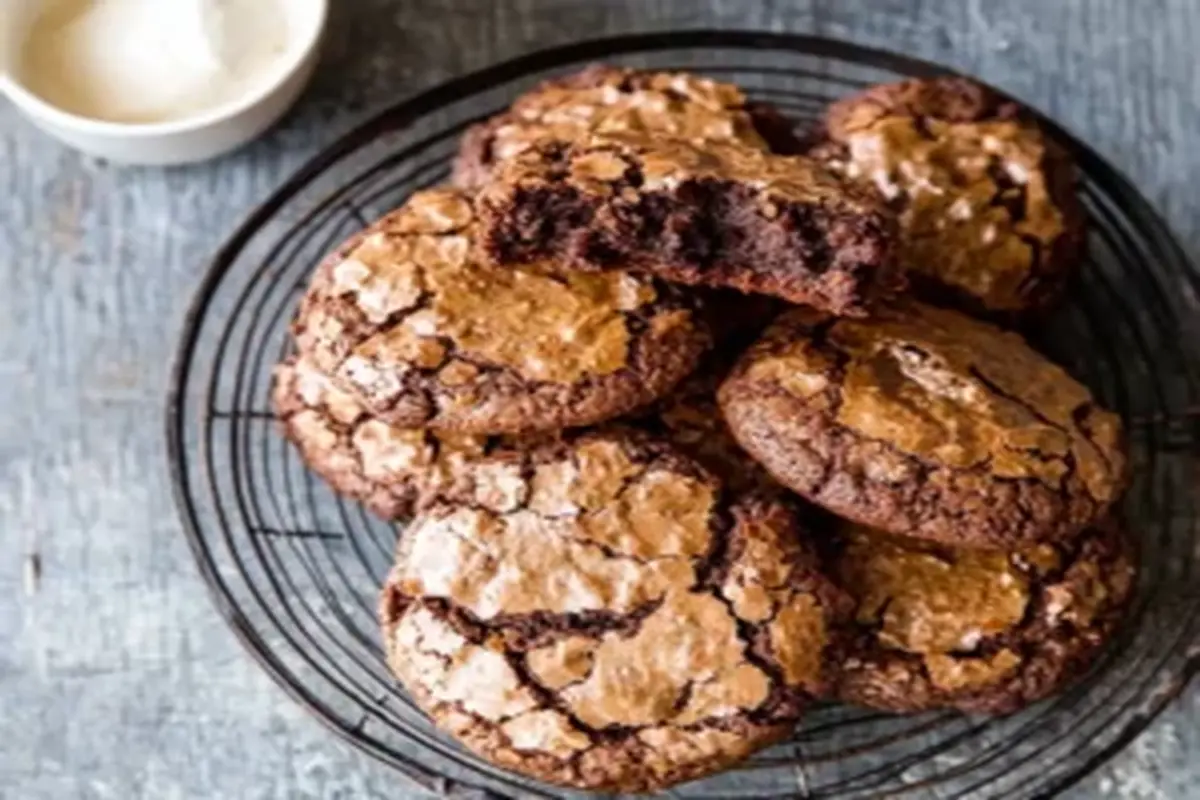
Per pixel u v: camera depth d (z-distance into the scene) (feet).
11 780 1.91
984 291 1.87
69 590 1.95
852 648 1.78
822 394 1.75
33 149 2.07
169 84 1.99
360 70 2.09
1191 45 2.09
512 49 2.09
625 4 2.10
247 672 1.93
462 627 1.76
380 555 1.95
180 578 1.96
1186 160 2.06
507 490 1.78
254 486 1.97
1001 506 1.73
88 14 2.01
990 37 2.09
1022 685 1.79
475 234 1.81
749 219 1.74
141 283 2.03
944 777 1.82
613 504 1.77
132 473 1.98
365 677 1.92
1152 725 1.89
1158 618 1.91
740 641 1.74
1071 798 1.88
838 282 1.73
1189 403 1.97
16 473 1.98
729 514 1.78
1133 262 2.01
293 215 2.05
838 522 1.82
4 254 2.04
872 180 1.88
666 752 1.73
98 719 1.92
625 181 1.74
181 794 1.90
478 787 1.82
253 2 2.01
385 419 1.79
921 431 1.74
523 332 1.78
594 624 1.75
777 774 1.88
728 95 1.90
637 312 1.78
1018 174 1.89
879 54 2.02
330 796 1.90
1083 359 1.99
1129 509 1.95
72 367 2.01
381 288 1.80
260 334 2.01
